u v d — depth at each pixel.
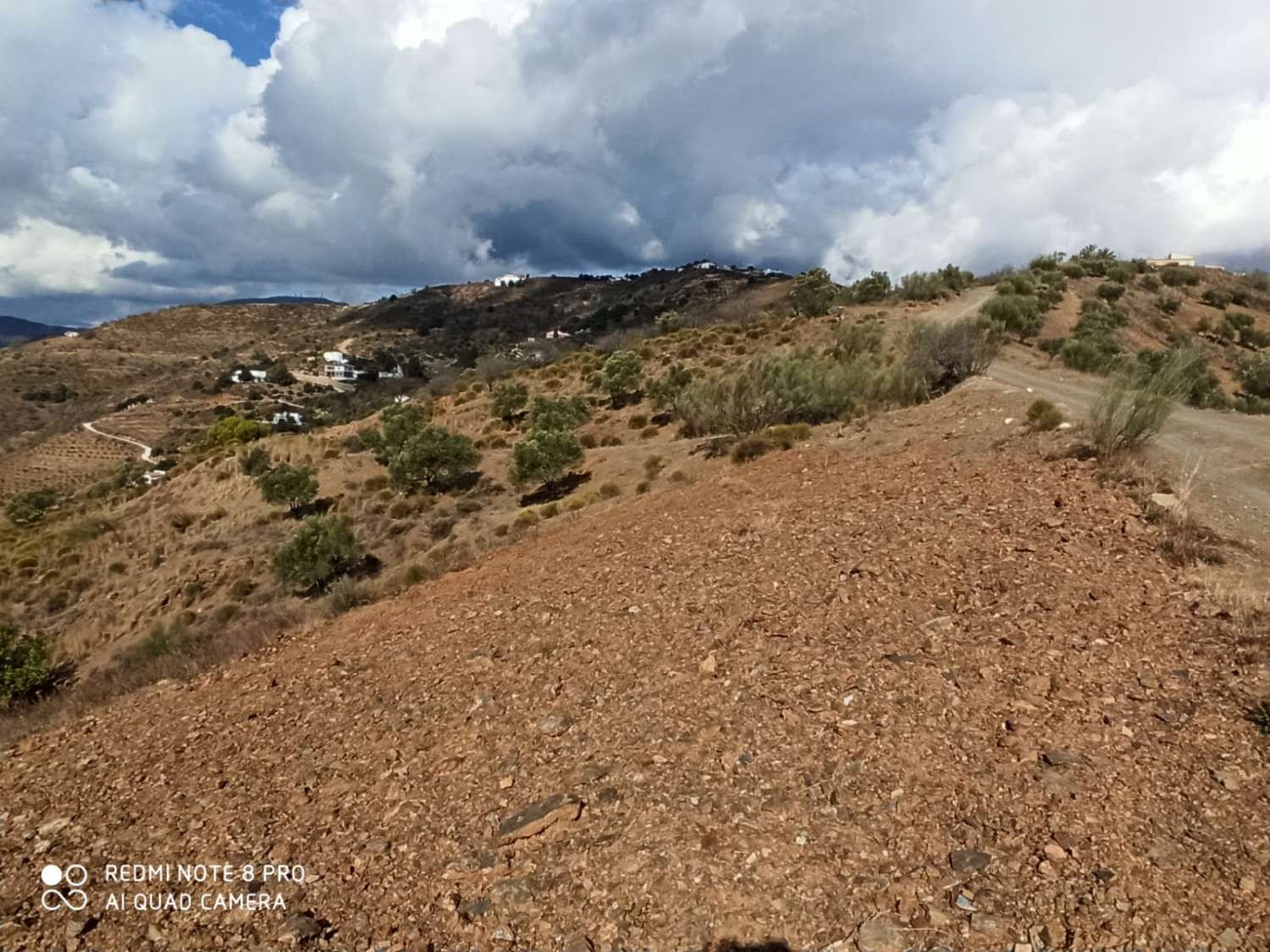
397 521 25.02
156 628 19.89
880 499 9.44
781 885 3.62
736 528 9.66
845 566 7.45
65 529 33.53
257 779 5.94
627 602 7.94
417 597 11.19
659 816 4.25
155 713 8.30
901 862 3.66
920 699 4.96
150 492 39.53
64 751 7.59
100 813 5.84
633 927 3.55
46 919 4.50
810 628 6.28
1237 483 8.61
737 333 42.00
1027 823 3.77
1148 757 4.10
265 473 30.36
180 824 5.40
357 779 5.57
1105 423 9.40
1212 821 3.59
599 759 5.02
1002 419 12.37
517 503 24.03
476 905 3.91
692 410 24.91
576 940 3.53
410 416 35.62
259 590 21.92
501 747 5.54
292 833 5.00
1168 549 6.54
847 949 3.24
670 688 5.80
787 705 5.18
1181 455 10.01
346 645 9.21
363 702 7.11
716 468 16.25
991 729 4.57
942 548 7.38
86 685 11.62
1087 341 25.30
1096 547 6.81
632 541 10.56
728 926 3.45
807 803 4.16
